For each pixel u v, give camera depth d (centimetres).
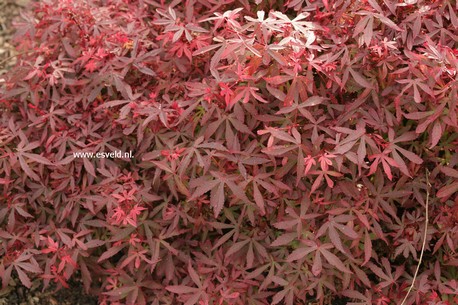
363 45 88
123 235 90
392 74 87
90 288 97
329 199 89
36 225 95
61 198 95
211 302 89
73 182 93
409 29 89
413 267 92
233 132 90
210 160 87
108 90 94
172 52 92
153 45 95
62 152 94
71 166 94
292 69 85
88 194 94
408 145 90
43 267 98
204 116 87
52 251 92
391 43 86
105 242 92
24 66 100
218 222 91
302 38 88
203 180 87
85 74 97
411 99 86
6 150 96
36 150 97
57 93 97
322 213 89
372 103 89
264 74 86
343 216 87
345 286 89
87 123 96
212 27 94
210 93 87
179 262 94
